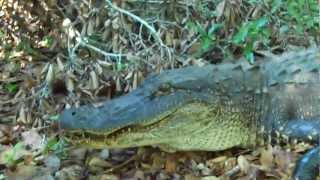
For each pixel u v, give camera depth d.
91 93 2.59
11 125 2.54
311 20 2.84
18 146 2.37
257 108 2.43
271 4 2.82
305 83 2.46
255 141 2.43
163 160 2.34
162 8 2.76
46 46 2.87
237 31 2.77
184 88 2.34
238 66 2.46
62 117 2.29
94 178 2.26
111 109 2.29
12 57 2.89
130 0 2.74
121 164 2.33
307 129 2.36
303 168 2.21
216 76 2.41
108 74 2.62
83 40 2.68
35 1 2.85
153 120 2.30
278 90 2.45
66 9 2.80
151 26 2.70
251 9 2.80
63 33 2.73
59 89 2.62
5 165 2.32
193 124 2.34
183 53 2.72
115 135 2.29
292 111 2.44
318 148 2.24
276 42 2.84
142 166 2.33
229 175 2.26
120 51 2.67
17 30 2.91
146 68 2.61
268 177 2.25
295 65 2.51
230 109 2.39
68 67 2.61
